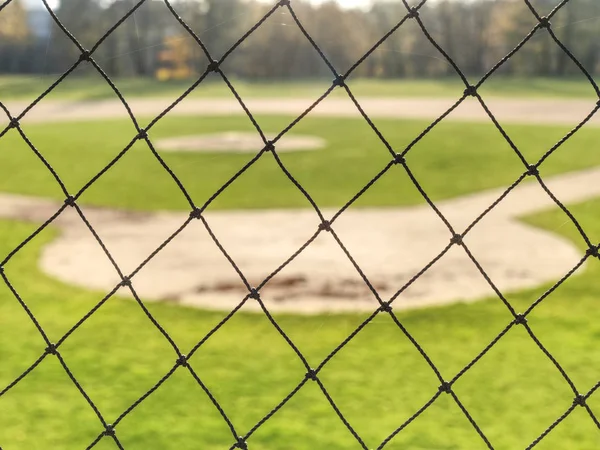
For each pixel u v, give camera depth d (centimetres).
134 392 560
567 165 1742
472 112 3272
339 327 707
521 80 4700
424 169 1761
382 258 962
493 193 1425
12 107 2611
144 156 2039
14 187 1579
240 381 580
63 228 1180
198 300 796
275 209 1303
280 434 493
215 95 4297
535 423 504
